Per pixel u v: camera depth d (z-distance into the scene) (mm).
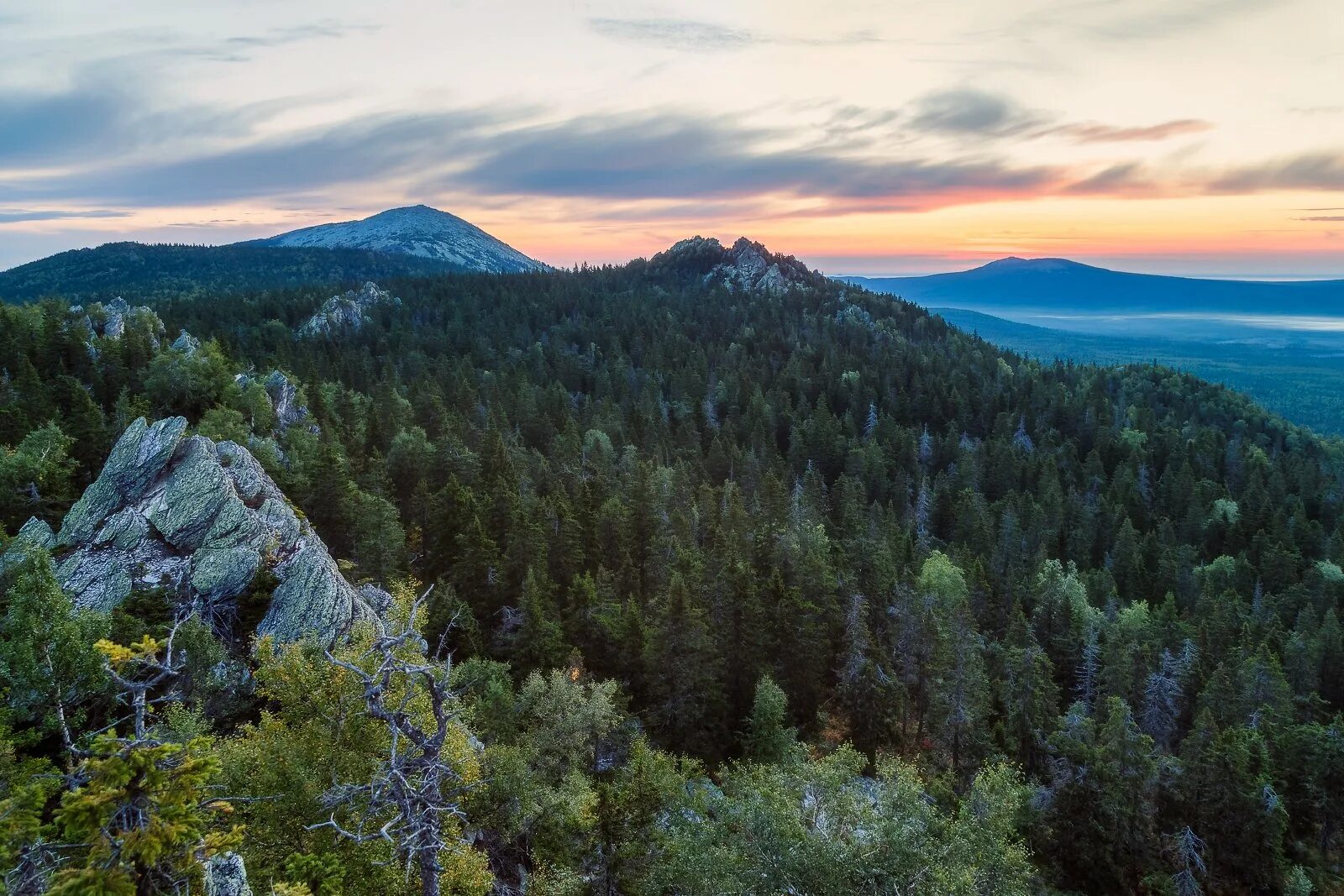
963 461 142125
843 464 146375
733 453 134375
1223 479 155875
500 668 49250
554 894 30016
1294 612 95688
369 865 24469
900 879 23719
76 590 45750
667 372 196500
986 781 29562
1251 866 46344
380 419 115812
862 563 83375
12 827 17453
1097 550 119938
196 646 37938
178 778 13711
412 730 16359
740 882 24453
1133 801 46906
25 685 29516
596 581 69625
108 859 12969
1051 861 46906
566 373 193750
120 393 94812
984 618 81188
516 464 109000
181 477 52156
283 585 47469
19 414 78938
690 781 44031
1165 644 77438
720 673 55500
